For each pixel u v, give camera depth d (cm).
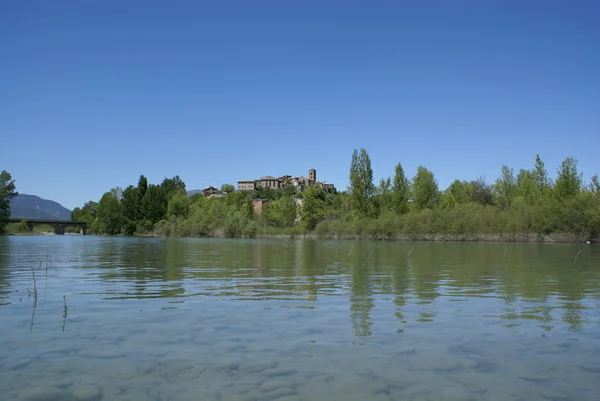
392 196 9025
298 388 646
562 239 6462
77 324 1030
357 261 2961
